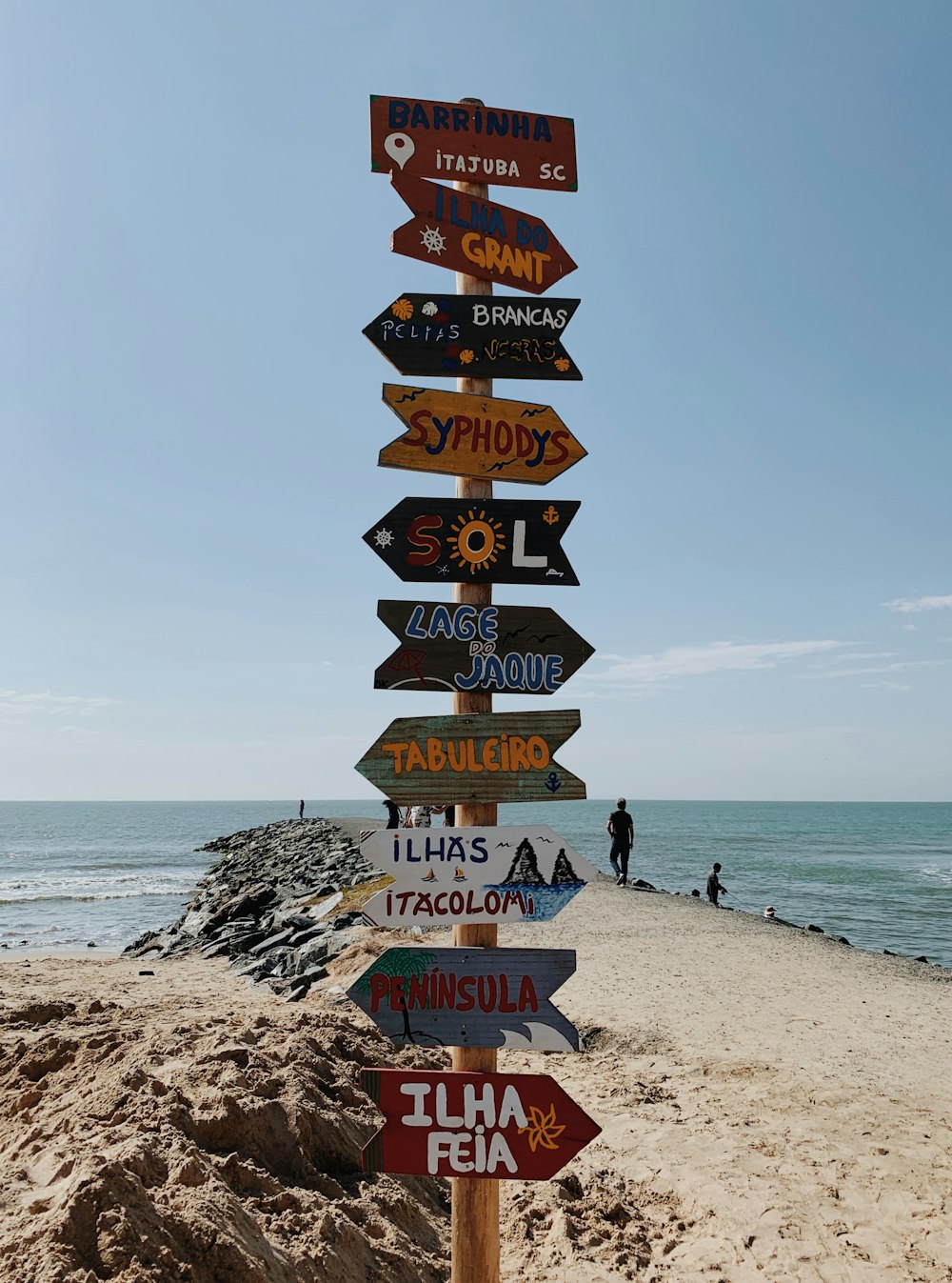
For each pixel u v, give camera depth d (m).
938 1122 6.25
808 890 33.19
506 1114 3.27
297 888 24.52
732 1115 6.36
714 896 20.55
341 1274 3.54
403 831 3.44
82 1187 3.16
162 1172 3.58
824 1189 5.19
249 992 11.71
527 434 3.76
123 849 58.94
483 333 3.78
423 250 3.78
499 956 3.38
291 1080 4.94
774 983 10.91
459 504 3.63
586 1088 6.98
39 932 20.89
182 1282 2.98
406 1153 3.29
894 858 52.47
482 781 3.49
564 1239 4.50
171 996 11.01
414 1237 4.26
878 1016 9.39
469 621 3.59
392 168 3.84
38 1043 5.51
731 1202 5.02
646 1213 4.97
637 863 43.31
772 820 129.62
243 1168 3.95
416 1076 3.32
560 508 3.67
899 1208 4.97
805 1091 6.88
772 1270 4.36
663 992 10.12
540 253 3.99
